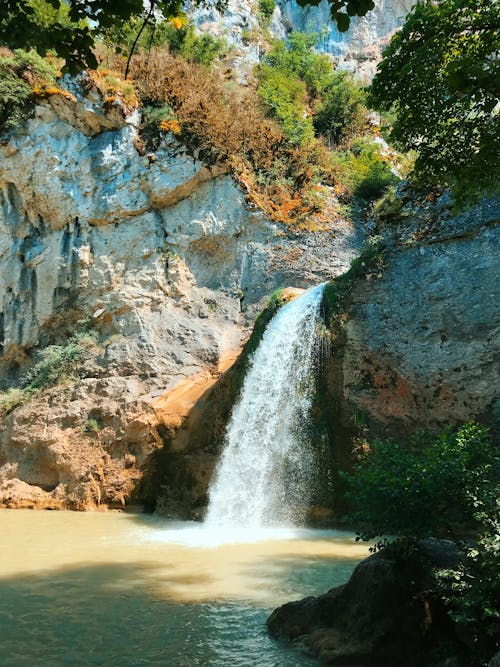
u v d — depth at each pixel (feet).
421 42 24.44
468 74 20.39
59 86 70.03
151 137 70.74
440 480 17.35
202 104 72.08
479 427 19.47
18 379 71.67
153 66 74.43
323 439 43.91
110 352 63.98
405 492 17.53
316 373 46.09
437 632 16.56
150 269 68.33
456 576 16.11
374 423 43.55
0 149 70.95
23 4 18.90
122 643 18.53
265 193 71.87
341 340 46.11
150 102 72.64
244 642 18.52
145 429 54.39
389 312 45.57
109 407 57.98
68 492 54.65
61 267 69.97
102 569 28.68
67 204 70.13
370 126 94.12
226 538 37.81
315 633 18.10
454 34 23.79
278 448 46.29
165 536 38.75
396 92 25.44
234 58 94.84
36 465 57.93
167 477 52.54
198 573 27.71
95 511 52.54
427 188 48.26
